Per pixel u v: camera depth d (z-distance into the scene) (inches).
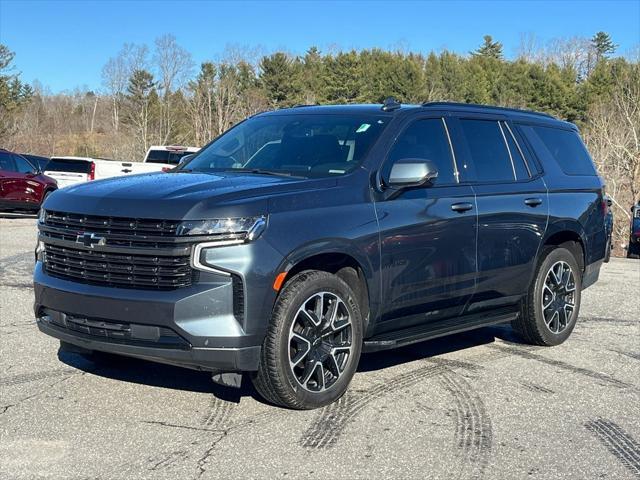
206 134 1638.8
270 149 227.0
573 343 278.5
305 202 188.9
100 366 226.5
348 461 162.1
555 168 275.6
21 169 775.1
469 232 229.3
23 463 157.4
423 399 205.8
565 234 276.4
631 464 165.5
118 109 2393.0
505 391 215.8
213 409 192.2
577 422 191.6
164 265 173.8
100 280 181.2
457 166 234.5
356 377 225.0
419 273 214.7
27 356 236.5
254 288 174.6
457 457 166.1
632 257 664.4
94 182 204.8
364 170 206.7
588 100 2352.4
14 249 497.4
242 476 153.3
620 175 893.2
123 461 159.3
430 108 235.5
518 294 256.7
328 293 191.3
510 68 2650.1
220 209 174.2
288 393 185.3
